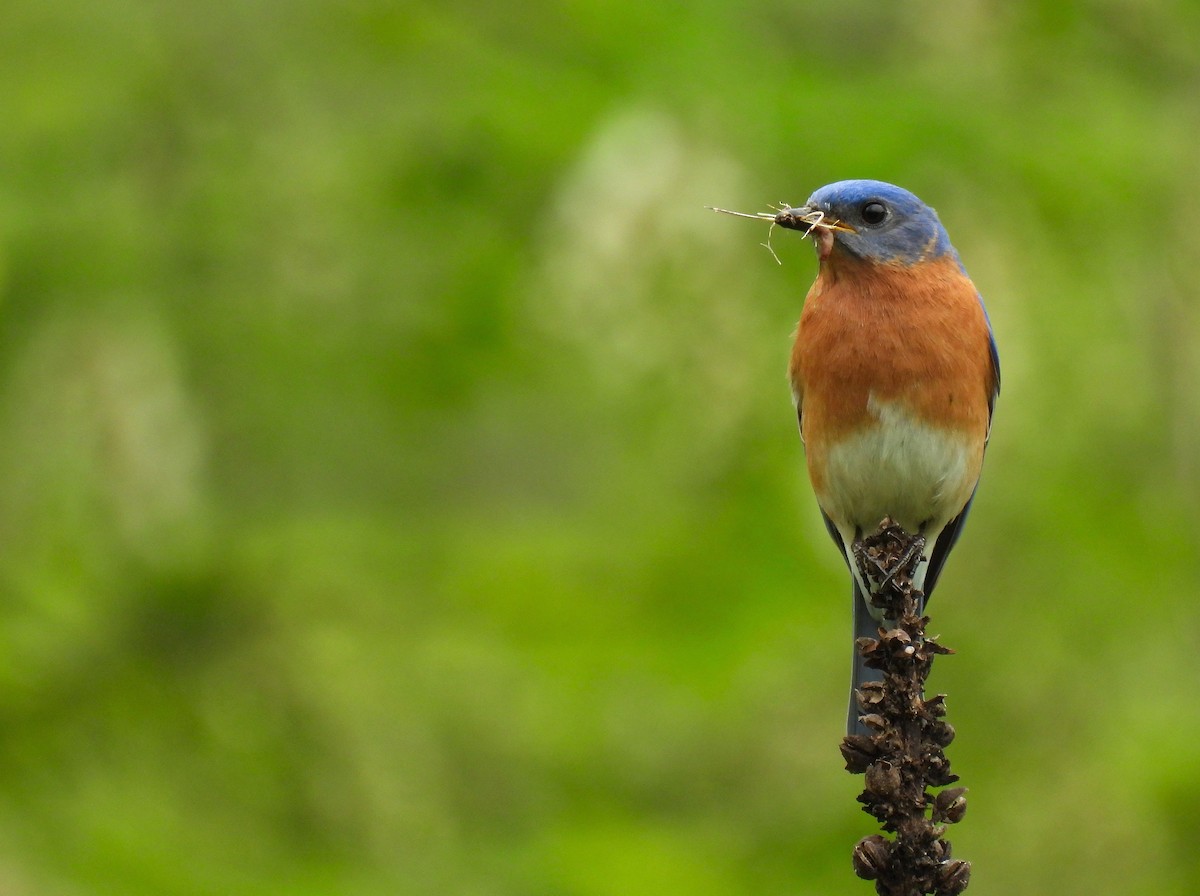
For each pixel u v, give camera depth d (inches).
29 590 475.5
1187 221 525.3
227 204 501.4
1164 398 517.3
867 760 291.3
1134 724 510.0
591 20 503.5
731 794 503.2
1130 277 514.3
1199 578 519.5
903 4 531.8
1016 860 500.7
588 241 463.5
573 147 480.1
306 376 497.0
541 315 474.3
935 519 408.8
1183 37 563.2
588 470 503.2
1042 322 491.2
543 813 493.0
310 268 499.2
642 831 494.6
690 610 466.6
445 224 488.4
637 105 482.6
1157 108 550.9
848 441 398.0
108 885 414.0
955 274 400.2
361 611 501.4
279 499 521.3
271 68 514.3
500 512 527.2
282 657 488.4
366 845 468.8
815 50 518.9
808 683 460.8
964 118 505.0
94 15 511.5
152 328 490.3
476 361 482.0
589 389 474.6
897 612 326.6
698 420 468.1
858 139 488.7
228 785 467.2
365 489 530.3
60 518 479.8
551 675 473.7
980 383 402.3
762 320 467.2
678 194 466.0
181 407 488.1
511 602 494.9
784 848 491.8
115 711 469.4
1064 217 508.1
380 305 494.9
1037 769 513.0
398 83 509.4
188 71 511.5
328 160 505.0
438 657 492.1
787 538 466.0
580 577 491.8
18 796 437.1
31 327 485.1
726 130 478.3
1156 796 499.5
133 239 494.6
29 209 491.2
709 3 513.3
